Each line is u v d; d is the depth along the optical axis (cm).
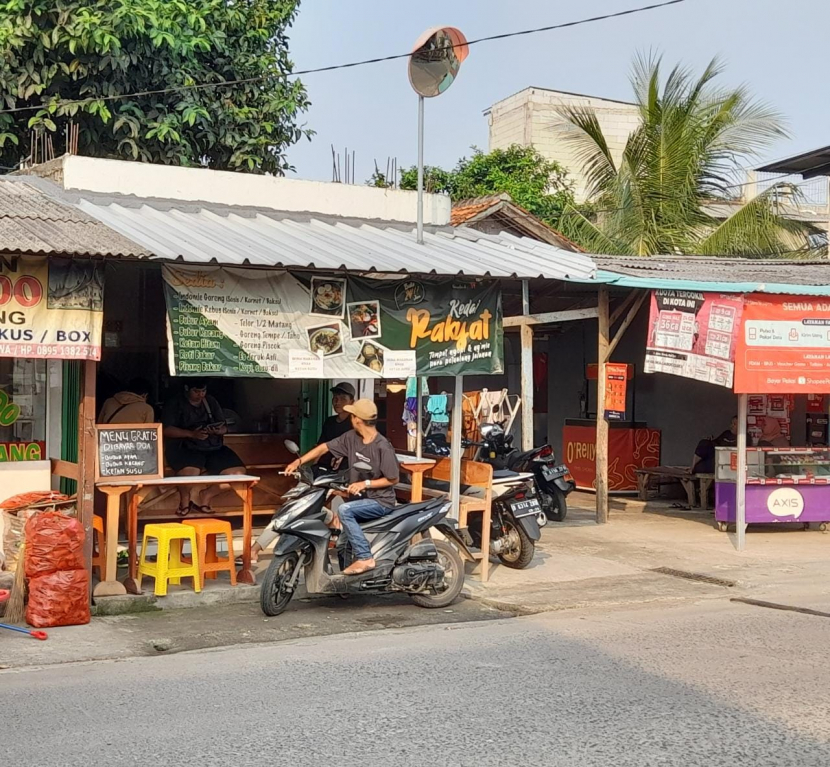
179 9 1526
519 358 1747
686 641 699
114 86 1522
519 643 696
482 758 456
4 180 1031
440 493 963
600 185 2125
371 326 897
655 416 1589
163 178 1063
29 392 893
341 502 876
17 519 807
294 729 498
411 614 812
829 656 653
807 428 1428
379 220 1167
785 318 1097
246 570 866
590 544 1134
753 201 2016
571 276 1037
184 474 970
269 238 935
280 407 1171
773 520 1197
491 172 2345
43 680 601
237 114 1661
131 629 741
